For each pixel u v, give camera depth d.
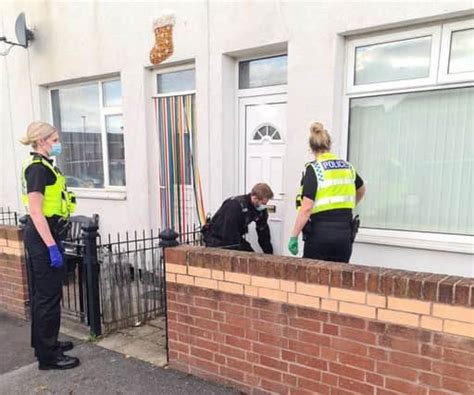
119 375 3.27
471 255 3.59
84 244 3.90
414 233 3.92
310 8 4.09
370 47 4.00
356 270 2.45
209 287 3.05
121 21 5.71
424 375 2.27
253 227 4.84
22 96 7.19
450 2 3.38
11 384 3.18
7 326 4.32
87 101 6.68
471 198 3.70
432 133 3.83
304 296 2.62
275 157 4.79
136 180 5.91
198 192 5.26
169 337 3.36
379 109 4.05
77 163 7.01
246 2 4.52
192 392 3.01
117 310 4.11
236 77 4.97
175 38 5.18
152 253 4.38
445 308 2.17
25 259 4.43
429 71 3.72
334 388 2.57
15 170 7.54
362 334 2.44
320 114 4.14
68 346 3.70
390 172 4.07
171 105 5.52
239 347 2.96
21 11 6.88
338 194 3.17
